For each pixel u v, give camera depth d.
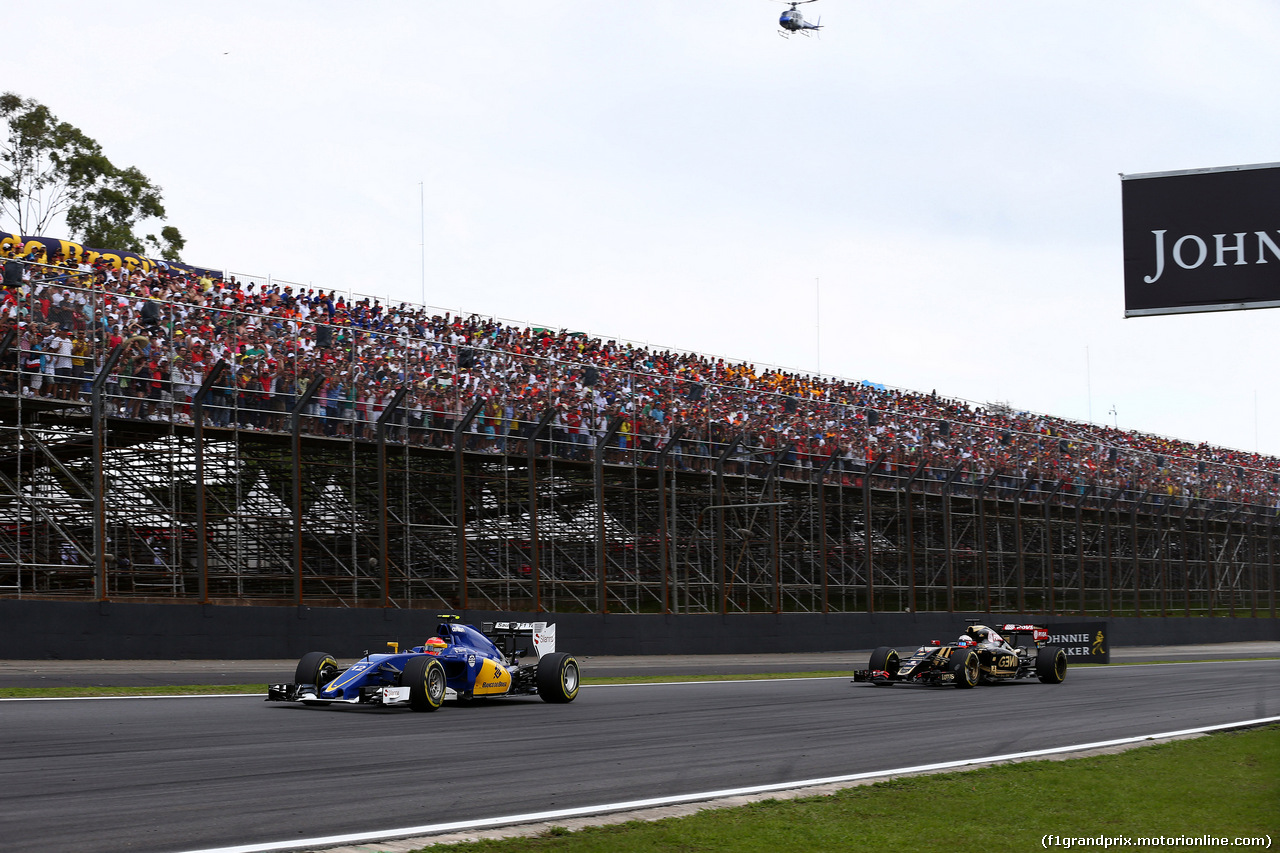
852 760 23.23
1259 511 113.81
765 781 20.38
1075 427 111.44
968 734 28.19
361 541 62.06
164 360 49.00
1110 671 59.34
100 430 45.56
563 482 66.06
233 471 55.34
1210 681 50.78
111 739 23.08
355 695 30.77
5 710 28.33
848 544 81.38
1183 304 20.30
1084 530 99.50
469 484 64.00
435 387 57.38
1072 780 21.03
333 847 14.23
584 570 65.81
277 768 20.00
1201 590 109.38
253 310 59.38
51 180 92.31
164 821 15.45
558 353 73.31
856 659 68.94
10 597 41.66
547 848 14.66
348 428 54.09
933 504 83.31
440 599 57.84
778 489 76.25
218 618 46.34
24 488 51.03
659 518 67.38
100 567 44.22
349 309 65.56
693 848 14.98
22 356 45.44
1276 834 16.64
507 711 32.06
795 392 88.06
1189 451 123.69
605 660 58.31
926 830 16.55
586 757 22.67
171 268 62.78
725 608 70.19
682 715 31.84
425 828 15.41
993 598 91.81
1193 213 20.36
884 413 80.06
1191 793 19.92
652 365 79.31
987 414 101.31
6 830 14.71
